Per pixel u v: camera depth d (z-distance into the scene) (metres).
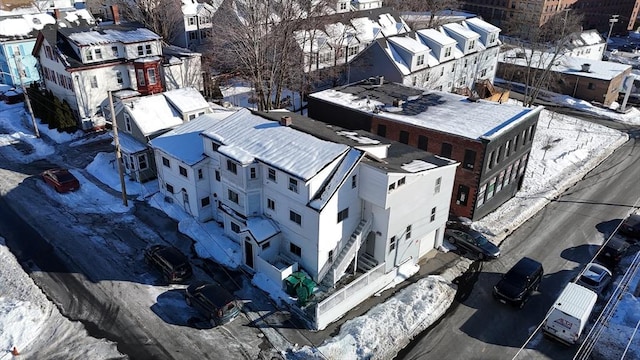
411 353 26.33
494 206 40.84
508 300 29.81
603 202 42.97
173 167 36.38
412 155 33.44
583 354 26.53
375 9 79.19
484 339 27.50
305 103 61.44
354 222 31.08
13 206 38.22
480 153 35.91
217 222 36.38
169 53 59.34
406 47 58.34
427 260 34.41
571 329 26.27
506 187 41.53
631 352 26.64
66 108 50.97
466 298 30.73
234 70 66.88
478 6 123.56
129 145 41.75
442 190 33.19
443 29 67.44
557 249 36.03
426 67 60.50
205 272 31.41
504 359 26.17
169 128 42.56
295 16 55.84
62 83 52.84
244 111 36.19
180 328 27.02
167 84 57.16
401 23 80.75
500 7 118.88
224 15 65.62
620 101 72.88
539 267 31.33
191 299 28.28
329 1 59.44
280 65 54.84
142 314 27.88
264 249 30.61
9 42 61.53
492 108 42.66
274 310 28.58
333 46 64.81
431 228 33.94
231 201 32.97
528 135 41.47
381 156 32.09
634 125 62.22
